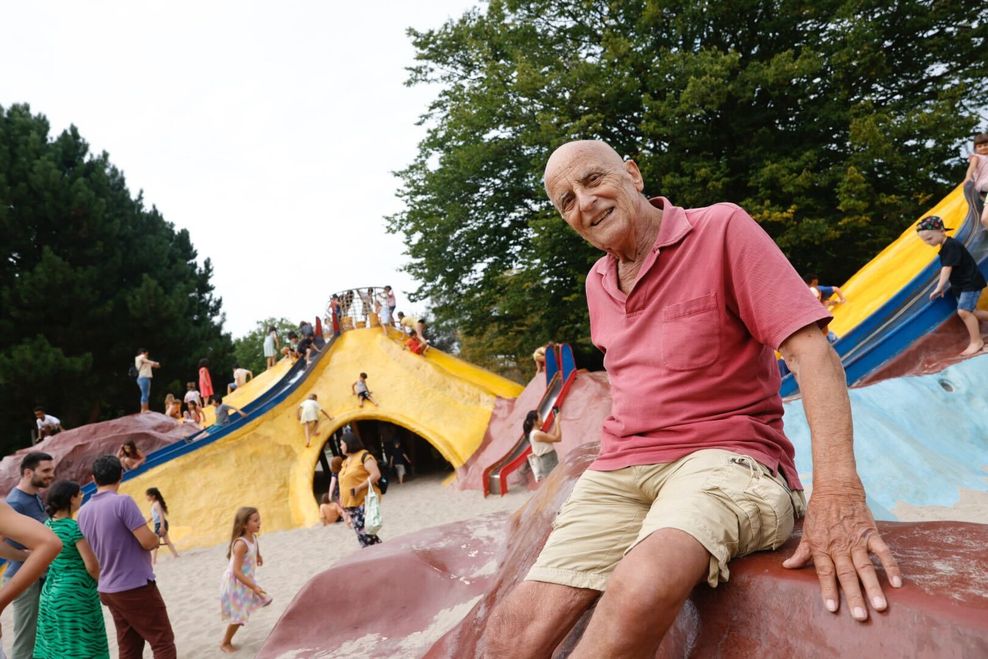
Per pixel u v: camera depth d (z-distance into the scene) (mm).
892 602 1373
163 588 11031
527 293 22781
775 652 1548
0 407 27891
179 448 16156
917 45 20172
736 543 1699
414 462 22984
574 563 1967
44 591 5094
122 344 31484
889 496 5754
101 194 33844
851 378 8500
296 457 16953
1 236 29828
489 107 21266
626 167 2188
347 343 21078
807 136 20156
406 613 3881
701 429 1889
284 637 3912
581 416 15266
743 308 1854
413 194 25734
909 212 17969
